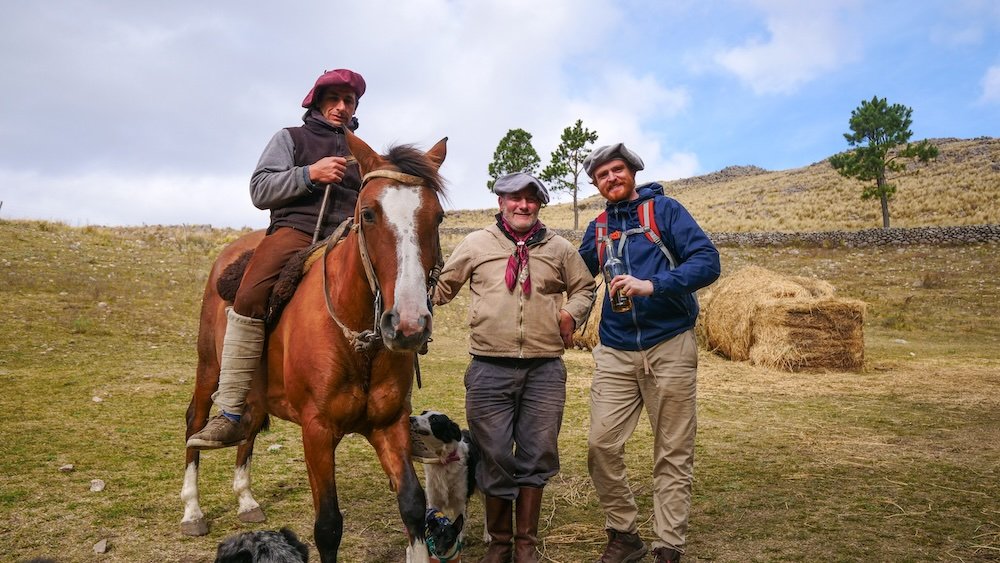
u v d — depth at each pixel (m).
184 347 12.20
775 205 55.72
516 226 4.18
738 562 4.05
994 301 21.30
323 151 4.30
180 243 25.02
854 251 31.78
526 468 4.11
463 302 20.45
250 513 4.80
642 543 4.13
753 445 6.90
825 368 12.17
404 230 3.06
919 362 13.27
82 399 8.17
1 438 6.46
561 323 4.19
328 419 3.42
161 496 5.21
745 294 13.47
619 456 4.02
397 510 5.08
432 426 4.38
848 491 5.36
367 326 3.37
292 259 3.87
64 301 14.25
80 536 4.41
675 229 3.97
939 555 4.08
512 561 4.19
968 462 6.19
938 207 44.34
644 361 3.90
